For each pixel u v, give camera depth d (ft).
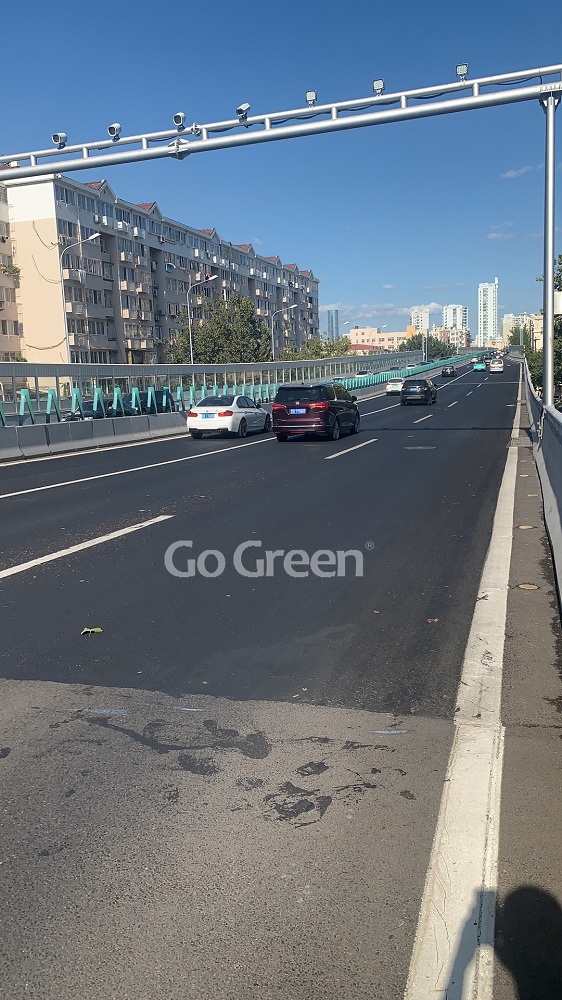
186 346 231.50
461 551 25.89
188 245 277.64
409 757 12.05
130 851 9.80
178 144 47.32
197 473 48.67
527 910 8.57
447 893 8.88
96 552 26.61
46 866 9.54
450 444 64.18
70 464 56.34
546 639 17.12
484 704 13.91
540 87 43.01
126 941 8.25
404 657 16.37
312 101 44.98
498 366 296.51
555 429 30.09
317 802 10.84
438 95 44.06
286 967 7.85
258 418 84.89
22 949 8.18
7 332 191.93
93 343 211.00
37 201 192.13
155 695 14.60
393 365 388.16
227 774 11.66
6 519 33.09
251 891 8.98
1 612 19.90
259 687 14.93
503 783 11.18
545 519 29.86
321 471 48.26
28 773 11.76
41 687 15.01
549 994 7.47
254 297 346.13
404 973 7.75
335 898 8.83
